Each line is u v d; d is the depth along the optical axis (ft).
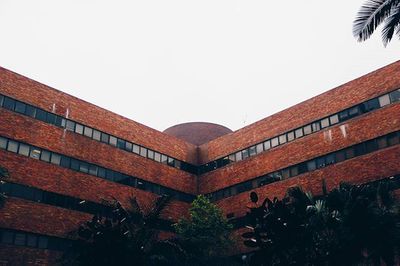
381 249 64.49
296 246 53.67
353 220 64.95
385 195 68.85
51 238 96.99
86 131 114.62
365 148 99.50
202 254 90.84
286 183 113.09
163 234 120.98
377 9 46.09
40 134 103.35
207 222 99.09
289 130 118.83
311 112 115.24
